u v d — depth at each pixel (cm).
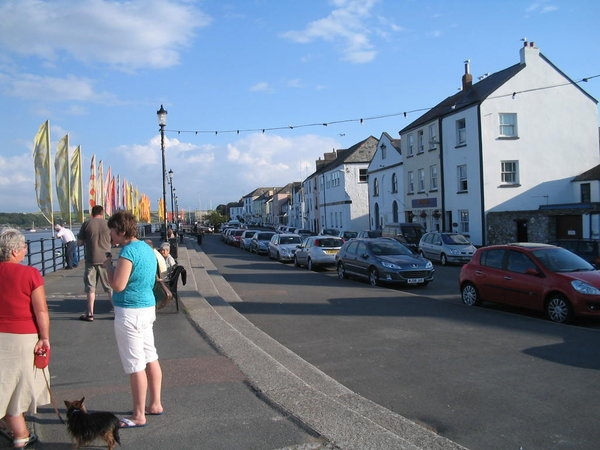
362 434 410
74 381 558
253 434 411
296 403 477
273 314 1078
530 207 3058
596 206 2594
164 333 789
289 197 8738
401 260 1535
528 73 3041
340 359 717
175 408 468
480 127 2997
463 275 1183
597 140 3130
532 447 431
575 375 621
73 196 2123
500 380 608
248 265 2423
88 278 870
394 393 573
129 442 396
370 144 5419
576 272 988
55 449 387
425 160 3653
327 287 1530
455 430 470
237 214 15875
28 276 380
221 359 639
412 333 871
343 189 5338
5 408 371
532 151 3061
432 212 3516
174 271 966
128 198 4672
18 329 375
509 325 932
